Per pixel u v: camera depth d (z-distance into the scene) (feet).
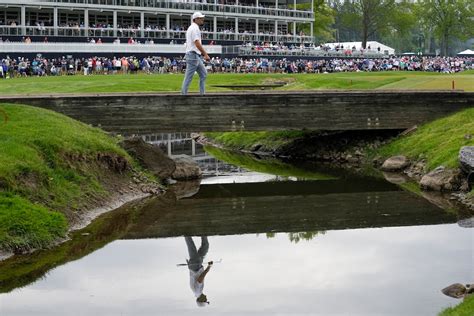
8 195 69.46
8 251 64.59
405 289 57.31
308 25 424.87
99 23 295.28
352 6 479.82
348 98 116.06
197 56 105.19
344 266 64.03
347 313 52.54
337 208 90.07
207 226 79.82
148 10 300.40
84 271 61.87
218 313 52.75
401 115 118.73
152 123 106.22
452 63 315.58
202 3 318.04
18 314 52.06
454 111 119.44
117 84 163.63
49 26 279.28
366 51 360.69
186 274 61.72
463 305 50.93
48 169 77.87
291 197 97.19
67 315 52.03
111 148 91.45
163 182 101.04
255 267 64.18
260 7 341.00
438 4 456.86
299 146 134.31
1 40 259.60
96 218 78.79
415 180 106.11
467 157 94.73
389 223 81.00
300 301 55.01
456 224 79.71
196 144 152.87
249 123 111.14
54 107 101.55
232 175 114.21
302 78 206.90
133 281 59.62
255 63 280.51
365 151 124.26
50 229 69.46
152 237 73.92
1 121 88.17
